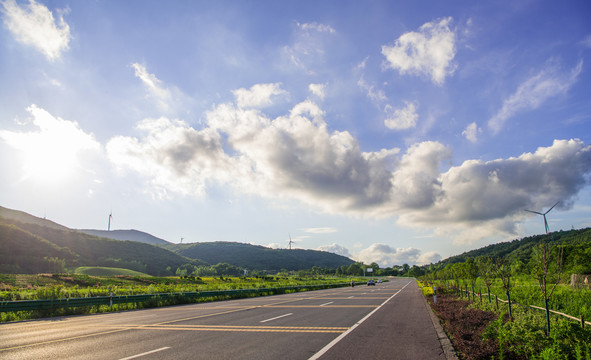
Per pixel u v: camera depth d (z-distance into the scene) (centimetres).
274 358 752
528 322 1183
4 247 10056
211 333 1077
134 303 2269
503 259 1563
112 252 15512
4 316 1603
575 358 691
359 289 4872
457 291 3375
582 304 1631
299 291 4484
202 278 7631
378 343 916
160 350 835
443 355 784
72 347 888
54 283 4419
